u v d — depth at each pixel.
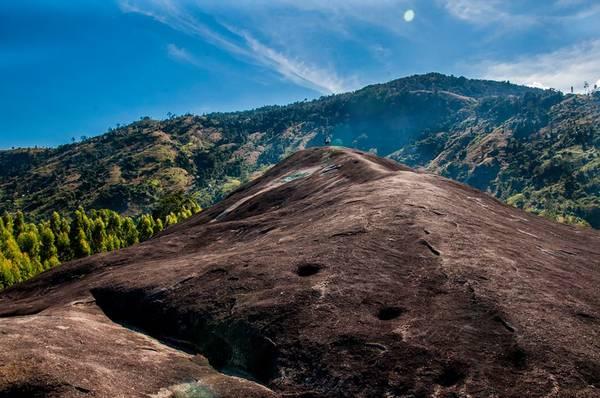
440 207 31.48
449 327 18.02
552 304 19.38
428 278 21.78
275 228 35.81
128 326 23.62
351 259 24.03
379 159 64.88
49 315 23.64
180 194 163.38
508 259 23.83
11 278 88.19
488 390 14.82
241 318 20.52
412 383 15.57
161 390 15.63
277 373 17.39
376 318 19.30
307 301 20.69
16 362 15.02
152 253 38.53
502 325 17.84
